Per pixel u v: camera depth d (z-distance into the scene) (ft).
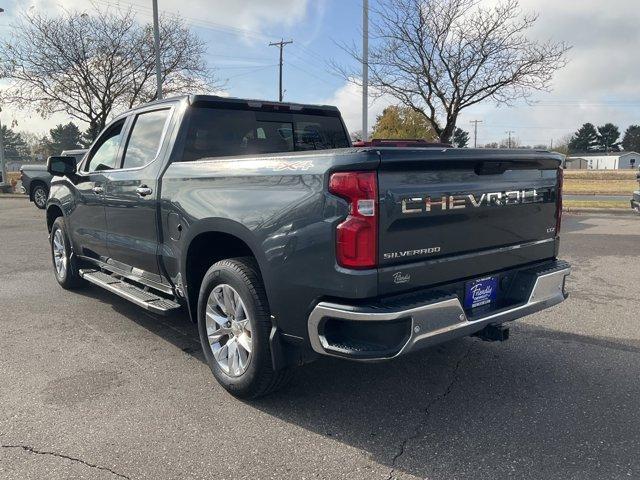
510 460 9.52
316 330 9.75
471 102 41.16
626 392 12.21
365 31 41.52
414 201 9.61
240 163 11.28
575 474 9.07
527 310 11.64
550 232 12.85
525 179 11.86
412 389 12.45
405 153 9.32
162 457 9.61
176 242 13.21
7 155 311.88
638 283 22.44
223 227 11.46
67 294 20.79
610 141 448.65
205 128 14.35
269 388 11.43
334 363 13.97
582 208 54.08
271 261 10.37
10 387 12.41
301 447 9.98
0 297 20.33
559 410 11.37
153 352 14.70
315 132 17.25
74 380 12.84
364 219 9.11
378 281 9.30
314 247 9.62
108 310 18.65
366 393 12.24
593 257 28.30
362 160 8.99
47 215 21.88
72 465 9.34
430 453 9.77
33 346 15.11
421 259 9.95
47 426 10.65
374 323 9.25
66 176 19.19
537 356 14.40
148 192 14.14
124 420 10.92
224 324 12.13
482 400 11.87
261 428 10.67
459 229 10.49
